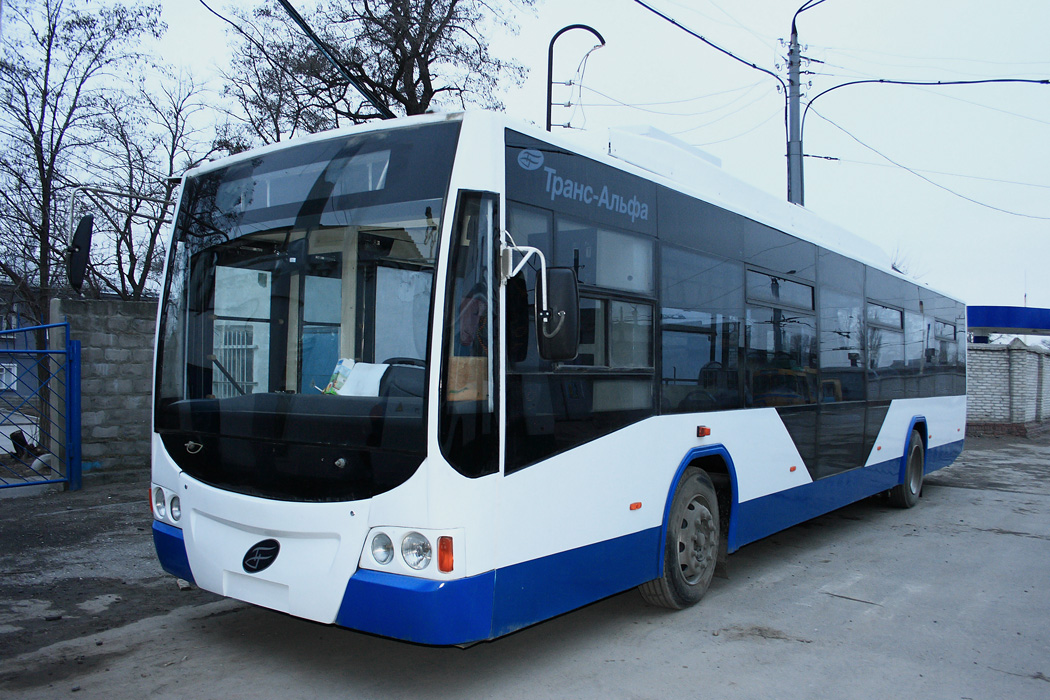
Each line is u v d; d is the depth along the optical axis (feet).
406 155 12.85
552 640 16.17
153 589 18.83
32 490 29.04
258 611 17.44
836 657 15.55
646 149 17.92
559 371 13.65
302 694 13.16
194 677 13.82
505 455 12.30
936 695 13.85
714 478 19.52
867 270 28.78
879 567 22.95
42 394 30.09
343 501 12.14
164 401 15.24
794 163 53.47
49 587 18.76
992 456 54.29
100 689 13.21
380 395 12.09
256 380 13.87
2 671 13.91
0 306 59.77
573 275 12.17
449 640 11.46
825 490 24.58
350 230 13.15
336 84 63.05
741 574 21.97
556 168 14.10
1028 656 15.85
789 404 22.39
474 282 12.07
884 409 29.86
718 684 14.06
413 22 63.00
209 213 15.39
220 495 13.57
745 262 20.51
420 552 11.52
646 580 16.25
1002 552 25.17
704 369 18.35
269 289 14.02
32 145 58.59
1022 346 68.08
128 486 30.76
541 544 13.03
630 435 15.46
